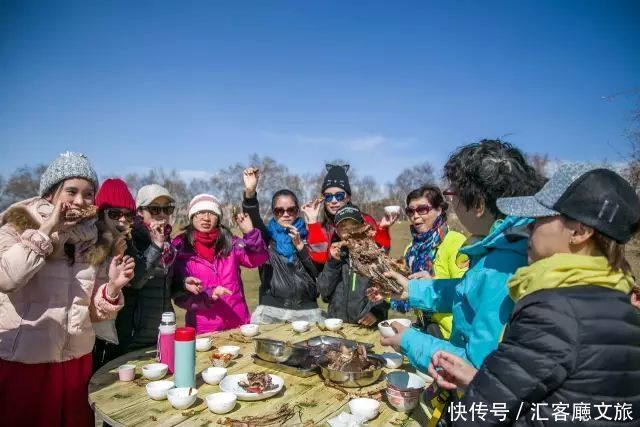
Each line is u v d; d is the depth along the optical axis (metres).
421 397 2.31
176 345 2.39
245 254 4.29
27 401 2.54
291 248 4.57
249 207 4.68
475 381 1.53
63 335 2.62
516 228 1.85
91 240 2.79
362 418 2.06
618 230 1.46
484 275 1.89
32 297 2.58
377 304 3.94
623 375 1.39
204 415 2.12
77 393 2.71
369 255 2.98
